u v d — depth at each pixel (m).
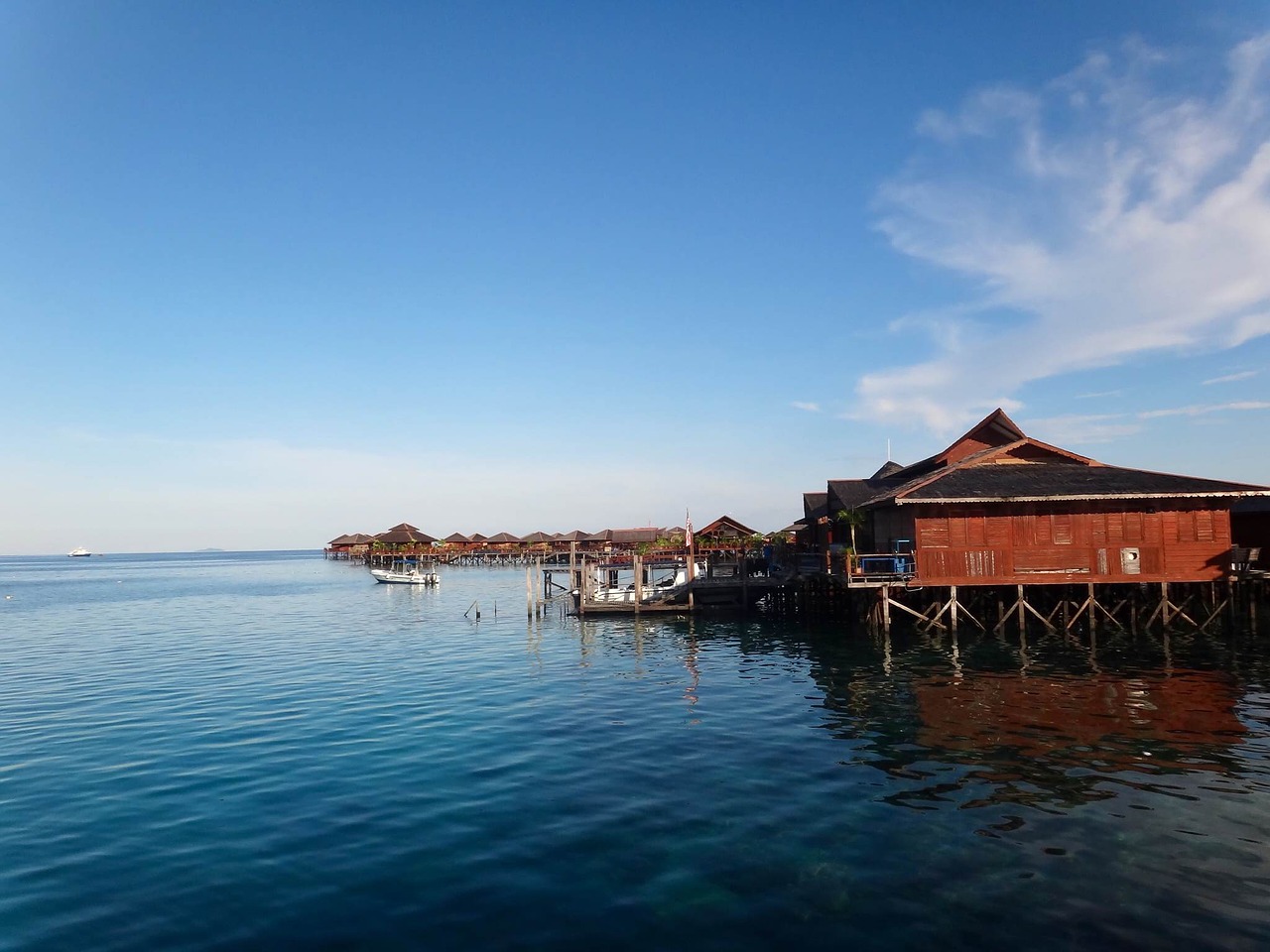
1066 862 11.85
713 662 30.94
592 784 15.91
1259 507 42.47
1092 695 22.86
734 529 72.94
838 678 26.56
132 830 13.92
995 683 24.84
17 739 20.77
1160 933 9.85
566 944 9.86
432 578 90.81
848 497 46.91
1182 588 39.41
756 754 17.86
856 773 16.33
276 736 20.41
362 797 15.38
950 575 34.38
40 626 52.38
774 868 11.89
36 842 13.45
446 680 28.28
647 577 57.69
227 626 50.53
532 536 138.00
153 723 22.31
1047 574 34.28
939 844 12.59
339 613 58.41
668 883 11.48
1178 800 14.29
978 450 46.50
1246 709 20.92
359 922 10.52
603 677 28.16
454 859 12.43
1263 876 11.30
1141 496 33.41
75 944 10.09
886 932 10.00
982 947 9.64
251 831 13.77
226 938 10.18
